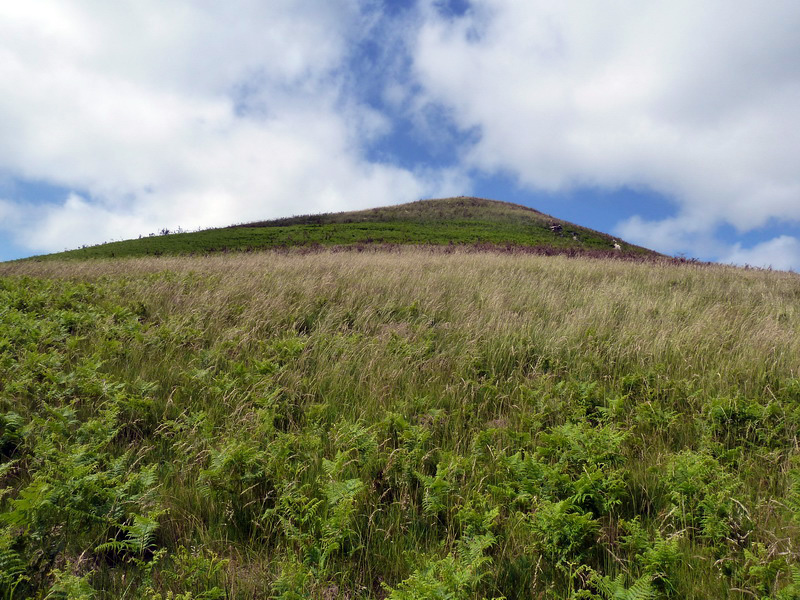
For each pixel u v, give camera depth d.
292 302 8.21
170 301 8.20
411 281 10.41
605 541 2.75
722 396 4.57
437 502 2.99
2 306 7.65
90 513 2.80
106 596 2.41
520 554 2.65
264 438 3.76
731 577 2.50
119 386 4.53
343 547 2.72
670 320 7.41
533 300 8.95
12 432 3.77
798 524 2.76
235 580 2.47
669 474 3.18
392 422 4.07
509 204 70.69
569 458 3.50
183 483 3.29
